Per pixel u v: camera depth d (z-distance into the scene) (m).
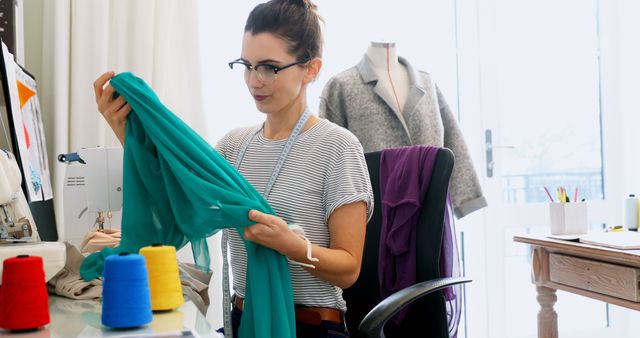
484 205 2.82
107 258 0.95
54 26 2.48
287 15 1.43
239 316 1.53
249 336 1.33
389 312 1.48
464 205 2.83
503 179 3.58
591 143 3.74
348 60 3.15
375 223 1.85
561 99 3.68
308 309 1.45
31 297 0.94
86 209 1.75
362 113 2.72
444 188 1.73
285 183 1.47
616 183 3.76
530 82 3.62
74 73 2.52
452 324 1.93
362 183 1.44
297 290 1.45
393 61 2.82
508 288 3.57
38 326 0.95
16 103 1.71
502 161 3.56
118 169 1.70
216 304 2.65
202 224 1.24
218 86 2.92
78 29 2.52
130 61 2.60
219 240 2.67
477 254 3.51
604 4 3.71
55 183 2.45
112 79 1.29
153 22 2.63
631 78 3.74
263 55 1.42
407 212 1.76
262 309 1.29
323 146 1.47
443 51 3.40
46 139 2.53
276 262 1.32
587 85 3.72
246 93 2.95
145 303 0.95
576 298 3.69
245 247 1.45
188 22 2.71
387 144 2.71
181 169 1.24
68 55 2.52
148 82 2.60
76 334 0.93
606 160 3.75
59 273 1.33
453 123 2.88
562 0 3.66
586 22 3.71
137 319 0.94
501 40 3.56
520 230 3.59
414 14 3.31
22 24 2.32
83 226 1.76
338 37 3.14
